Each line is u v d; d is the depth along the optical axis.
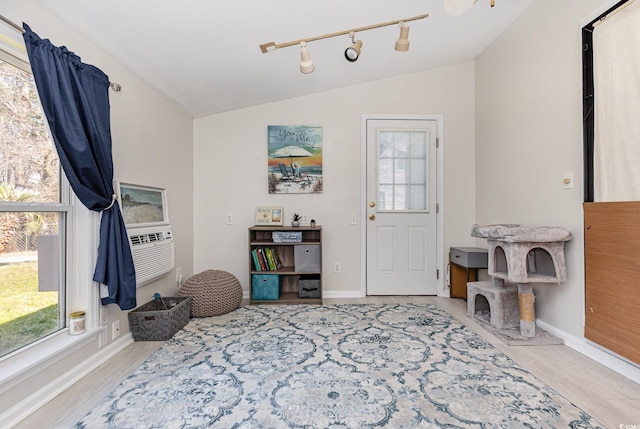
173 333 2.32
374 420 1.36
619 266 1.73
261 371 1.79
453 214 3.42
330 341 2.20
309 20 2.15
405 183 3.44
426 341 2.20
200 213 3.43
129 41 2.00
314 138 3.43
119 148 2.18
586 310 1.96
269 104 3.44
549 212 2.34
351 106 3.45
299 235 3.18
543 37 2.37
